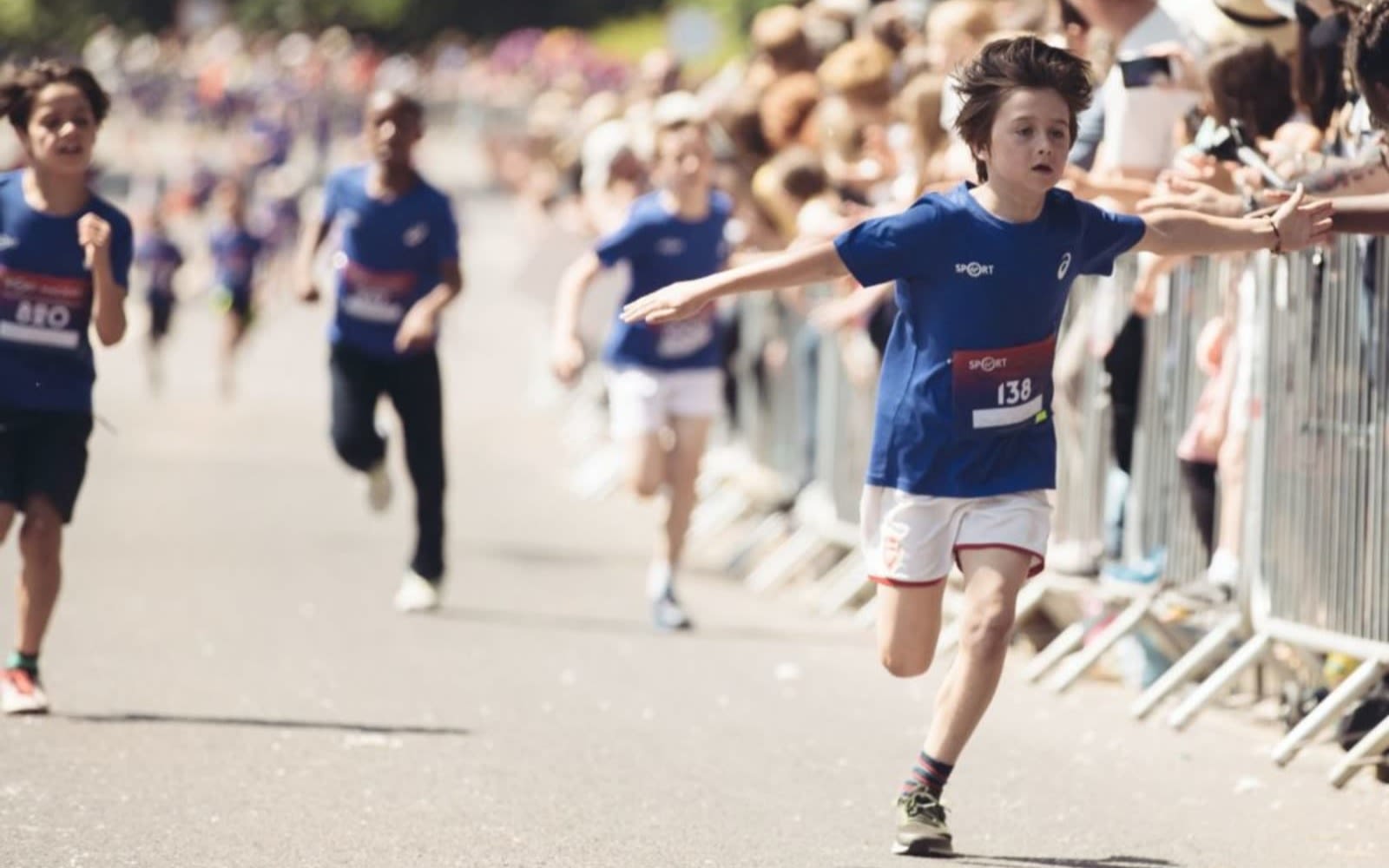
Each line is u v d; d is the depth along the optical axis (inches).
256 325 2662.4
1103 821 589.6
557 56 6707.7
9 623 868.6
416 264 931.3
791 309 1111.0
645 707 738.8
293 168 4552.2
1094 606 809.5
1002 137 523.5
